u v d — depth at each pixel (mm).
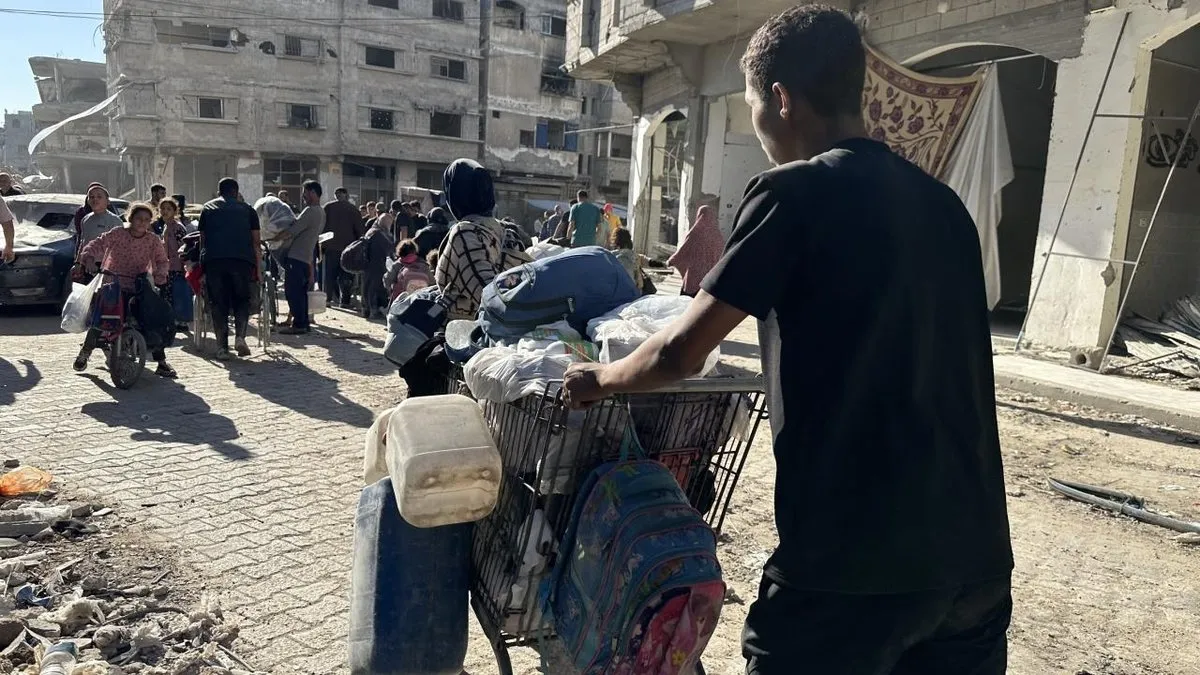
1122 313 9891
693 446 2240
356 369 8398
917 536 1543
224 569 3801
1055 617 3732
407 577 2285
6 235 7977
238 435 5922
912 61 11969
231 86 38531
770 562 1650
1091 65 9562
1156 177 10109
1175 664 3367
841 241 1551
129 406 6566
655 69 20312
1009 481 5645
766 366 1678
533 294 2318
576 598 1978
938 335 1611
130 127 37156
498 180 46906
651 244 21750
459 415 2184
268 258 10203
